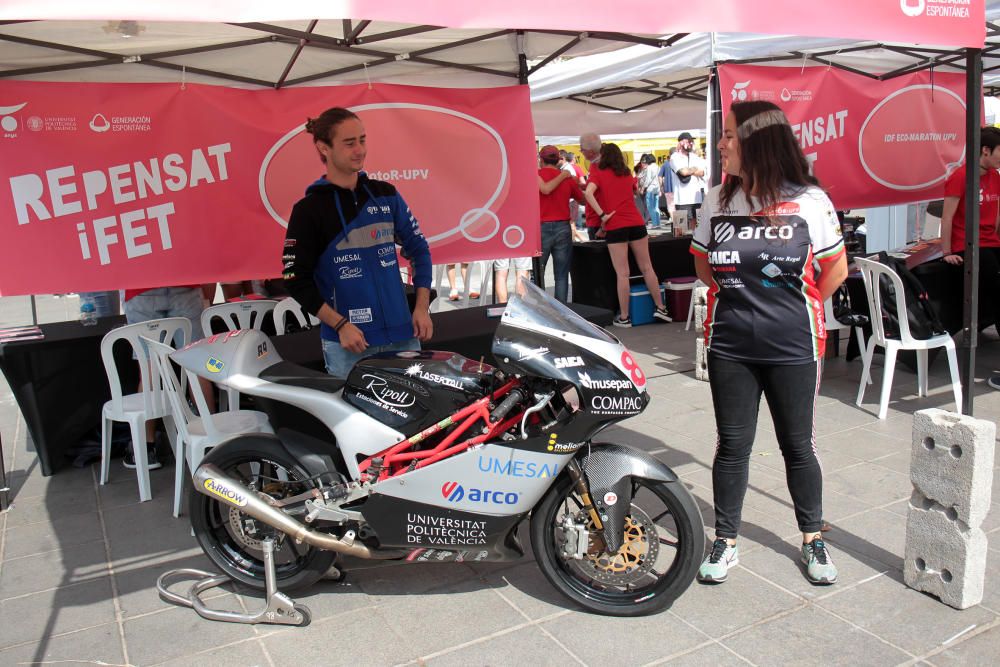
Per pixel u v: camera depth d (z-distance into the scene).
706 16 2.82
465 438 2.93
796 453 3.08
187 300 4.86
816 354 2.97
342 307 3.48
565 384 2.79
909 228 9.34
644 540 2.93
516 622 2.98
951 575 2.91
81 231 4.35
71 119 4.26
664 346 7.33
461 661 2.76
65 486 4.54
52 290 4.32
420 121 5.01
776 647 2.75
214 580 3.28
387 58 4.86
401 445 2.90
